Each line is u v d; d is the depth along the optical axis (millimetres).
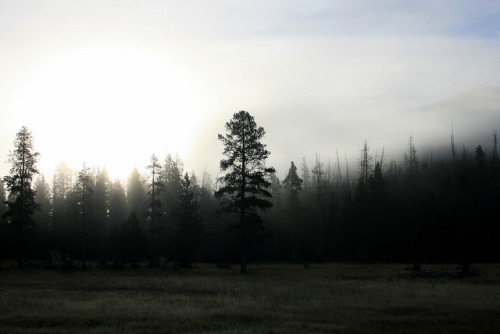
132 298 21594
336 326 13914
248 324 14578
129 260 56406
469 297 21250
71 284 30203
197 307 18391
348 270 45750
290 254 80438
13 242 57094
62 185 87375
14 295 23000
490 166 88250
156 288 27328
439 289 24719
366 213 68562
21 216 51281
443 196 76250
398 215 73188
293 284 29578
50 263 53281
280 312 16953
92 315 16141
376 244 68750
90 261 73125
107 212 86125
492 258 65375
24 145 52031
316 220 82562
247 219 45781
